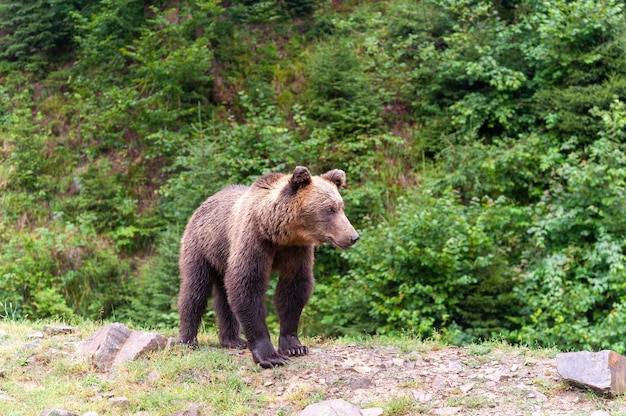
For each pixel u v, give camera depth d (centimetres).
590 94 1669
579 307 1338
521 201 1709
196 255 948
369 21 2136
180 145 1853
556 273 1386
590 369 746
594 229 1487
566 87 1758
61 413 701
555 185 1538
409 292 1367
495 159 1669
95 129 2011
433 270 1397
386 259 1415
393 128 1925
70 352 909
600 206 1479
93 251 1734
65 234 1777
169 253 1495
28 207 1884
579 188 1466
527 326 1356
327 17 2217
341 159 1778
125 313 1600
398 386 789
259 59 2127
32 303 1582
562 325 1315
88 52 2081
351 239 801
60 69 2192
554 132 1727
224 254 911
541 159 1648
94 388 799
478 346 938
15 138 2009
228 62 2103
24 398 764
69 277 1659
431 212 1446
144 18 2122
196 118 1934
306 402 749
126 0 2009
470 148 1702
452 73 1850
